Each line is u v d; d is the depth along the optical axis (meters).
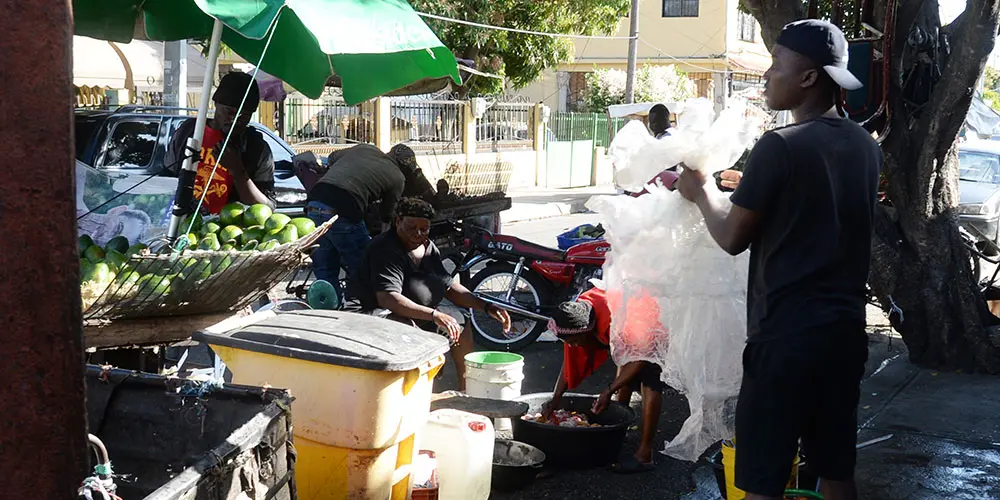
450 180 10.66
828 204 2.98
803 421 3.04
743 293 3.84
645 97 26.77
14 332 1.65
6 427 1.67
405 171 8.71
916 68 7.07
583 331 5.00
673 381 3.99
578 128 25.59
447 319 5.08
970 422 5.89
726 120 3.42
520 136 22.94
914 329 7.23
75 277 1.71
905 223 7.21
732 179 4.17
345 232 7.18
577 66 31.34
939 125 6.88
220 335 3.61
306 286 7.44
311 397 3.47
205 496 2.37
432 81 6.70
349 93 6.18
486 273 7.87
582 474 5.00
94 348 3.69
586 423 5.19
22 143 1.62
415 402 3.64
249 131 5.15
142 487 3.00
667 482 4.93
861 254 3.06
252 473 2.62
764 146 3.02
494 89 19.09
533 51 18.33
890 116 6.88
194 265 3.70
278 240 4.03
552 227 16.67
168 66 10.73
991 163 12.84
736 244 3.10
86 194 6.84
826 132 3.04
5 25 1.59
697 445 3.99
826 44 3.06
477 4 16.59
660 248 3.90
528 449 4.92
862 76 6.90
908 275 7.21
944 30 7.26
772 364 3.00
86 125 8.07
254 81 4.84
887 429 5.77
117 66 11.95
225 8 4.21
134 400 3.06
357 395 3.41
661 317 3.95
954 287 7.14
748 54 32.41
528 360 7.53
